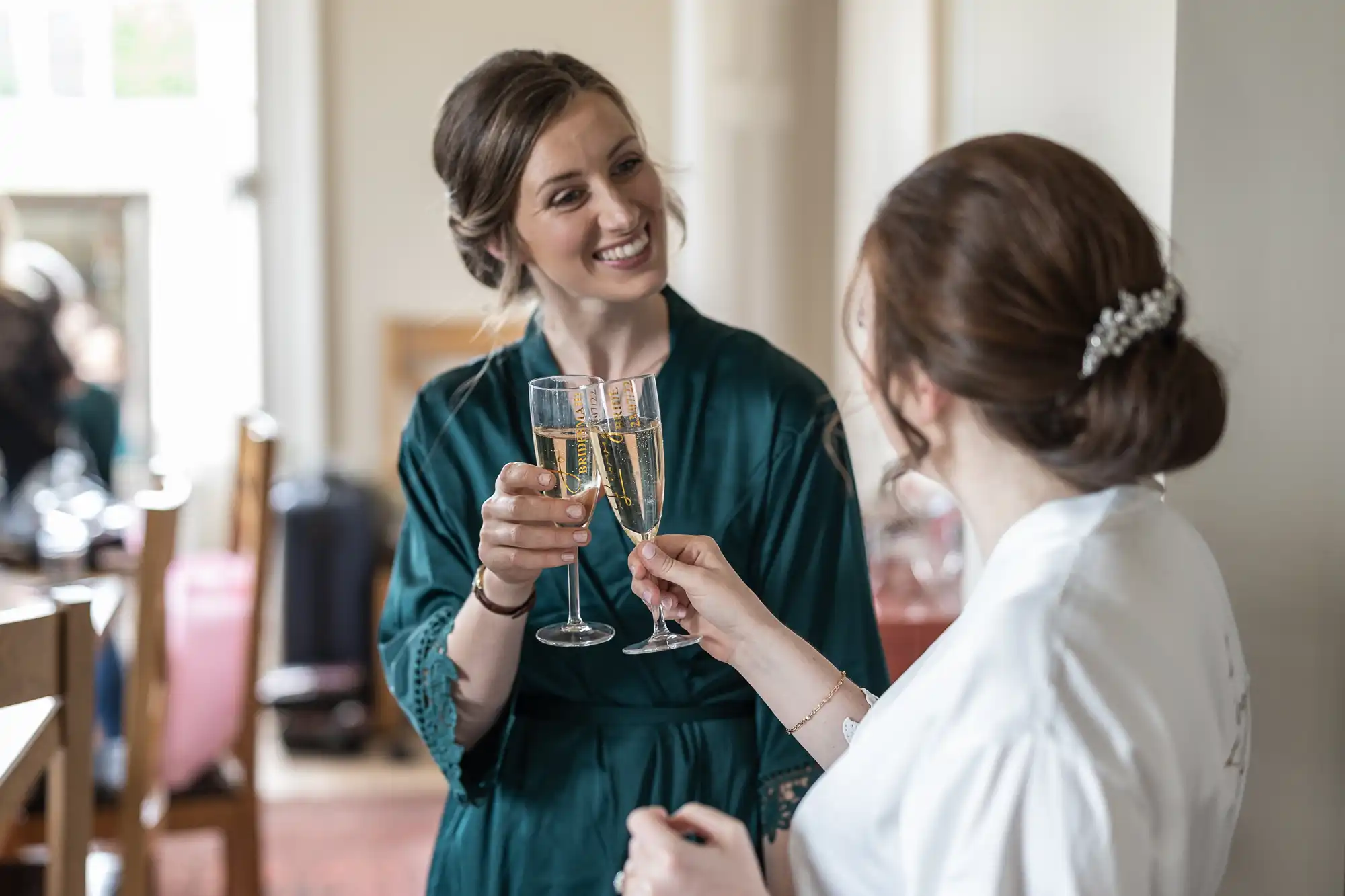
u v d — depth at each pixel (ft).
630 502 4.43
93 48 16.87
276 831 13.28
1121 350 3.24
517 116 5.08
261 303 17.21
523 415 5.61
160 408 17.21
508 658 5.14
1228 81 5.70
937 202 3.37
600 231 5.13
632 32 17.28
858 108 14.30
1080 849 3.01
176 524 8.36
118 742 9.79
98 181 16.98
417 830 13.35
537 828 5.35
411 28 17.11
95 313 17.03
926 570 9.42
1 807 5.15
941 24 11.88
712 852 3.47
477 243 5.46
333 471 16.83
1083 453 3.26
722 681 5.35
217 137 17.02
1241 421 5.82
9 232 14.74
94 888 7.66
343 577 15.71
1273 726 5.93
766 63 13.00
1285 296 5.77
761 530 5.40
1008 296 3.24
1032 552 3.37
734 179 13.08
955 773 3.16
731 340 5.58
